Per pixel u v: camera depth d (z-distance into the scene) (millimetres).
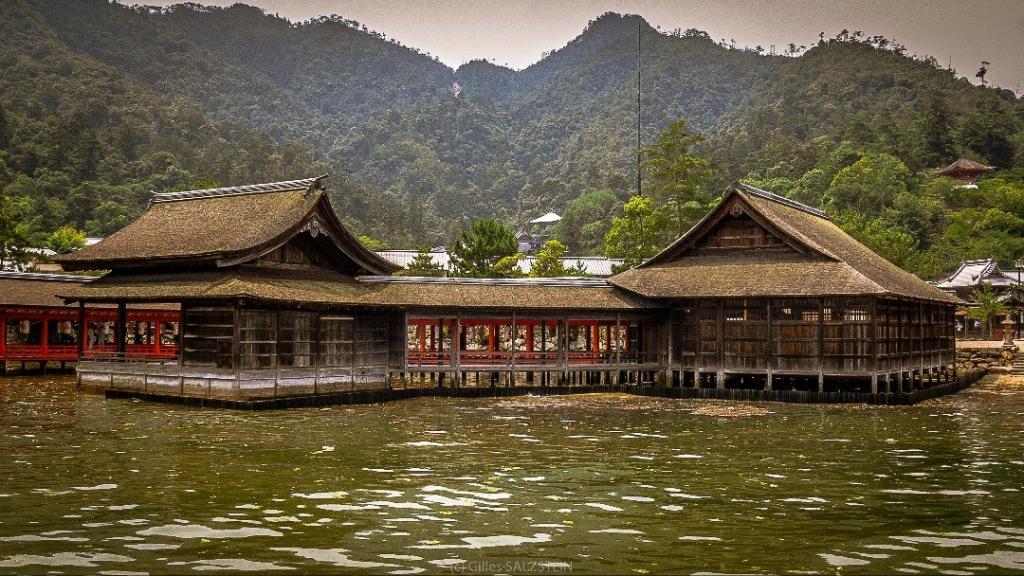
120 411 40469
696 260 53531
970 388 57594
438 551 17672
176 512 20844
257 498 22453
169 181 166125
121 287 47469
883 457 29547
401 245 166875
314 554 17391
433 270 88125
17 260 87125
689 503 22203
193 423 36812
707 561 17094
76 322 66000
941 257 117688
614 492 23500
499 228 79812
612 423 38312
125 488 23547
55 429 34594
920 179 153000
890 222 128375
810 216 61031
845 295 45688
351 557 17219
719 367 50094
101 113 192125
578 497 22828
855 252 56281
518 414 41438
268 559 17047
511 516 20688
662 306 51812
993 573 16406
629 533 19172
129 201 151125
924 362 55406
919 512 21297
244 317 42719
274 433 34250
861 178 141750
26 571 16203
